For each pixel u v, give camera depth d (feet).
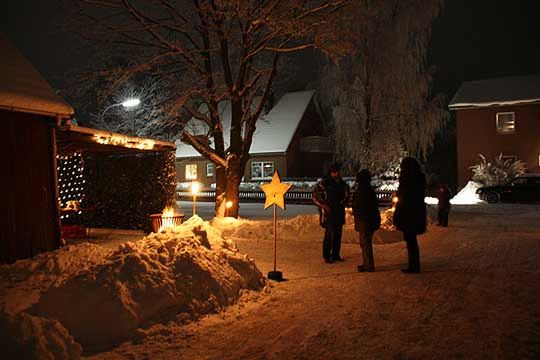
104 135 37.45
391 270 27.25
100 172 51.72
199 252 21.36
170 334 16.92
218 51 51.13
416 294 21.43
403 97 90.63
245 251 35.78
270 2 45.55
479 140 107.34
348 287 23.36
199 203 113.19
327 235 30.55
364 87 92.94
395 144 91.97
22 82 31.07
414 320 17.80
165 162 48.01
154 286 18.17
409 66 90.48
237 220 49.70
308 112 137.18
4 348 13.24
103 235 44.45
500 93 107.96
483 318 17.63
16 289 23.16
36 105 30.07
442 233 43.86
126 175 50.01
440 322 17.43
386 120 92.58
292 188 107.86
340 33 48.16
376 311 19.12
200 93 51.70
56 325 14.79
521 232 43.39
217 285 20.25
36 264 27.09
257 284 23.34
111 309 16.74
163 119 53.42
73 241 40.16
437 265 28.22
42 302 17.54
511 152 104.68
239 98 52.80
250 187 115.65
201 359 14.74
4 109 28.48
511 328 16.42
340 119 96.12
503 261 28.71
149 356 15.03
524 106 103.30
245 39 49.67
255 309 19.88
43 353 13.48
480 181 94.89
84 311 16.79
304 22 45.70
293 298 21.57
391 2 89.97
